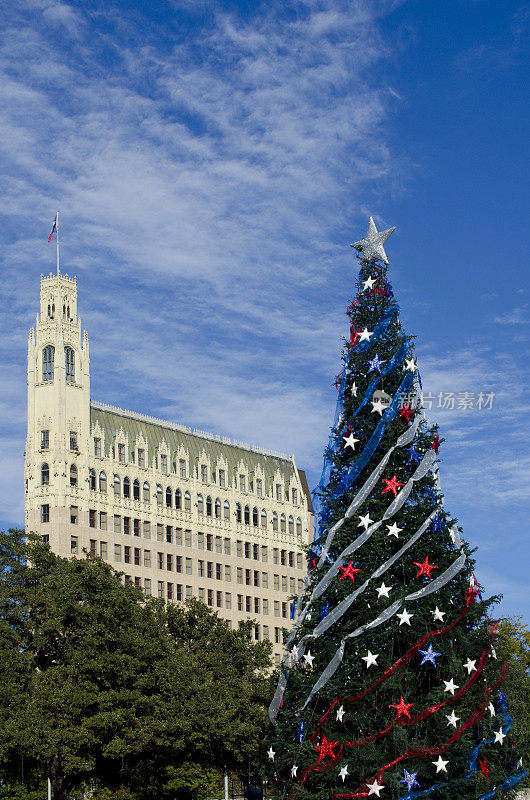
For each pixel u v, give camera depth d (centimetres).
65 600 9206
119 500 14925
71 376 14788
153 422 16162
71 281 15150
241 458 17375
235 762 9506
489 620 5931
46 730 8438
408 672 5619
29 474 14362
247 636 10300
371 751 5494
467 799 5459
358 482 6144
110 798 9319
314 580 6197
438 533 5978
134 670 8988
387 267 6462
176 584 15450
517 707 9912
